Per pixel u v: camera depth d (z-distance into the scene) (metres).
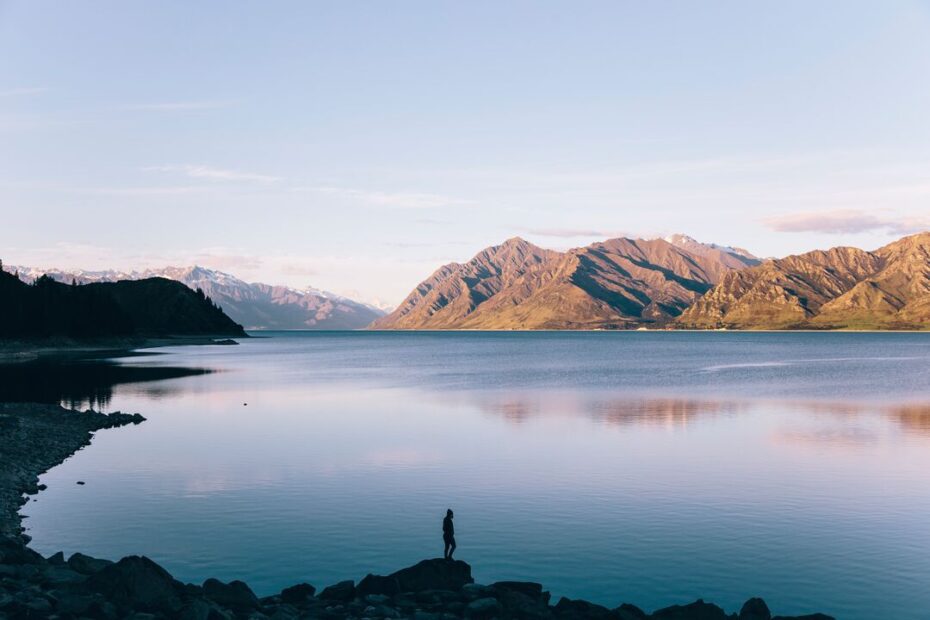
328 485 43.50
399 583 24.88
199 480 44.81
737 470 47.97
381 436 63.06
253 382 123.81
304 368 168.88
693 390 108.44
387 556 30.23
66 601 20.47
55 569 23.98
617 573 28.41
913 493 41.34
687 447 57.19
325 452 55.12
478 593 23.77
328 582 27.22
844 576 28.11
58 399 91.75
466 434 64.19
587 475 46.44
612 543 32.12
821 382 124.75
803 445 58.16
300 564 29.20
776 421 72.62
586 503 39.12
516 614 21.78
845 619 24.27
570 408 84.38
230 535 33.00
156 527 34.25
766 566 29.17
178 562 29.34
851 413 79.44
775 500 39.75
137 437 62.62
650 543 32.12
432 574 25.19
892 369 163.00
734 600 25.80
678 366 177.62
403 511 37.38
